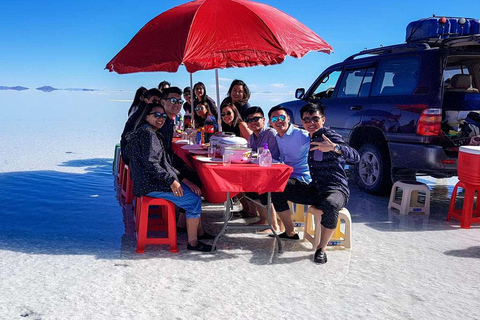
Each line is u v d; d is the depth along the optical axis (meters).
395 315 3.19
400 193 7.19
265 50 4.53
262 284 3.67
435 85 5.93
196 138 6.25
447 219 5.70
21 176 8.14
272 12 4.80
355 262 4.20
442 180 8.51
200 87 8.09
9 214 5.67
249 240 4.81
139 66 4.55
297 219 5.32
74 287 3.55
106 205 6.21
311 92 8.61
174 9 4.84
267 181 4.13
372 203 6.52
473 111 6.24
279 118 4.76
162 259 4.20
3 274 3.78
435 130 5.89
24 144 12.86
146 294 3.45
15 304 3.25
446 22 7.08
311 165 4.44
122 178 7.22
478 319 3.15
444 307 3.32
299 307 3.28
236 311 3.20
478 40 5.68
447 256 4.39
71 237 4.80
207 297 3.41
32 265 3.99
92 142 13.66
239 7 4.59
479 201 5.69
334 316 3.15
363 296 3.48
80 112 30.44
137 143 4.30
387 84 6.70
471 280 3.82
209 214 5.92
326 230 4.12
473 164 5.22
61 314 3.11
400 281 3.77
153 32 4.67
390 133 6.37
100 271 3.88
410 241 4.84
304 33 4.79
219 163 4.34
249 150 4.40
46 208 5.99
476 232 5.21
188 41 4.37
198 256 4.29
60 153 11.24
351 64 7.64
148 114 4.39
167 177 4.21
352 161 4.33
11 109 32.38
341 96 7.68
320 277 3.83
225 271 3.93
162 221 5.28
